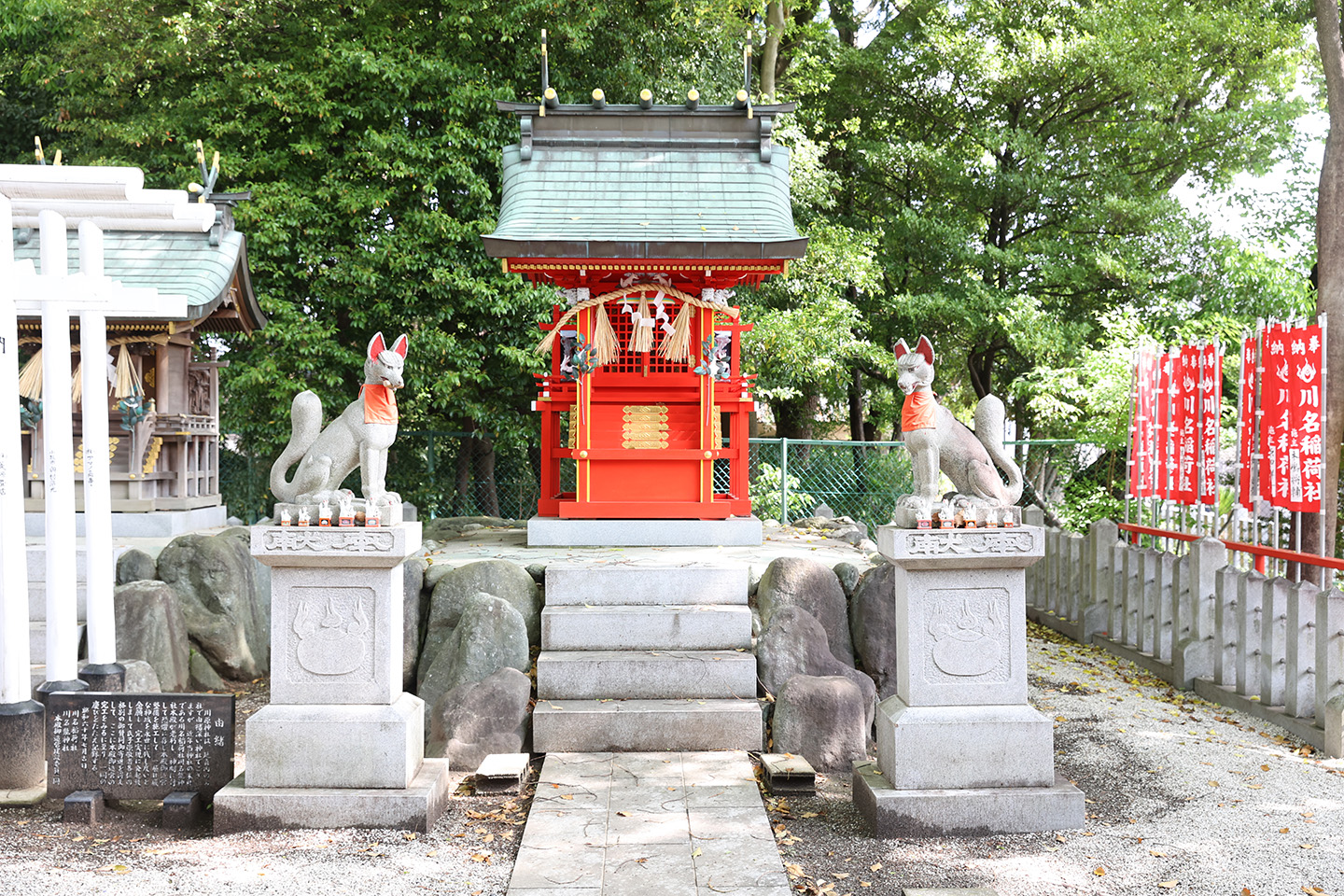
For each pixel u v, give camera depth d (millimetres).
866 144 16906
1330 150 10234
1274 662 6324
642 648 6141
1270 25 15297
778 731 5500
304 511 4605
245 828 4469
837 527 10484
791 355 13359
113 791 4723
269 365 12086
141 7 12586
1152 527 8930
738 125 8406
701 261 7398
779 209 7840
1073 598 9289
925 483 4664
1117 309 14750
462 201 13016
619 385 8258
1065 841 4336
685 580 6516
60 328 5438
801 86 16344
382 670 4652
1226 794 4934
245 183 13203
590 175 8070
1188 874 3992
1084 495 14453
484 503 14477
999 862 4121
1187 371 8367
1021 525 4621
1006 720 4543
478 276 12984
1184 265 15875
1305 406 6867
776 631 6090
